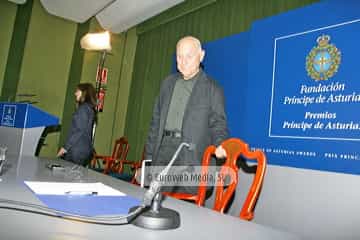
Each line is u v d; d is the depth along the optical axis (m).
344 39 2.08
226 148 1.38
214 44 3.28
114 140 5.00
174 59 4.04
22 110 2.67
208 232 0.65
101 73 4.72
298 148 2.28
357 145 1.94
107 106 4.97
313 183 2.16
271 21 2.60
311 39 2.28
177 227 0.66
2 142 2.78
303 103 2.28
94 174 1.44
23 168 1.35
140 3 4.21
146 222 0.63
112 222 0.64
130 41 5.15
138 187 1.16
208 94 1.90
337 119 2.06
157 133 2.02
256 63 2.68
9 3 4.89
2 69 4.80
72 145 2.97
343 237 1.95
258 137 2.58
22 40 4.70
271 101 2.51
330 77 2.13
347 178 1.97
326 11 2.21
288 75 2.41
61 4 4.47
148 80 4.60
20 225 0.55
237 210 2.70
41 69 4.83
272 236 0.67
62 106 5.03
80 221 0.62
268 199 2.43
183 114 1.92
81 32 5.02
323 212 2.07
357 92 1.97
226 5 3.46
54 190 0.91
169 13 4.23
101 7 4.36
